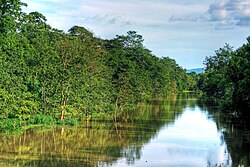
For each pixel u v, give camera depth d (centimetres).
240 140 5347
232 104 7375
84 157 4106
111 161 3972
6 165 3647
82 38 10056
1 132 5447
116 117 8006
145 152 4488
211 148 4778
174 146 4888
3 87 5669
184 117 8212
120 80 9431
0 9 6259
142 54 15000
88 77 7819
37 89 6919
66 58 7119
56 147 4612
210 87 13275
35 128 5972
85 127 6378
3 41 6181
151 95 15425
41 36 8000
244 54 6375
